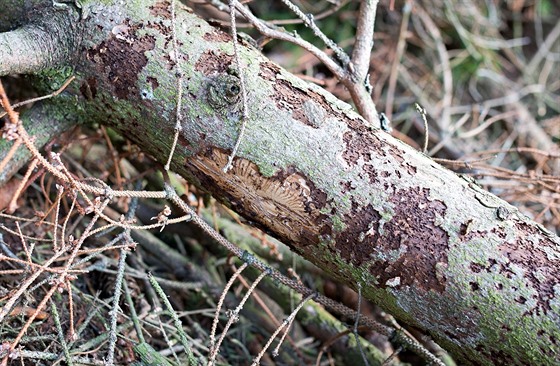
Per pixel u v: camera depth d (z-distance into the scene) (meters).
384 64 1.43
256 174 0.76
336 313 1.04
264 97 0.76
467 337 0.73
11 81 0.96
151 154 0.83
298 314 0.99
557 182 0.97
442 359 0.94
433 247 0.73
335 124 0.76
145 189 1.01
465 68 1.50
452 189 0.75
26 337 0.79
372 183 0.74
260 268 0.80
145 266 0.97
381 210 0.74
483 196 0.75
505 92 1.50
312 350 1.01
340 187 0.74
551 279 0.71
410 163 0.76
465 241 0.72
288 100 0.76
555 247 0.73
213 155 0.77
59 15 0.78
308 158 0.75
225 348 0.97
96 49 0.78
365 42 0.87
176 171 0.82
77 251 0.75
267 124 0.75
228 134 0.75
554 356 0.70
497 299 0.71
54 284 0.75
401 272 0.74
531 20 1.61
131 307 0.84
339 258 0.76
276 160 0.75
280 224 0.77
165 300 0.78
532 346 0.70
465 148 1.37
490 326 0.71
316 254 0.78
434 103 1.46
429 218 0.73
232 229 1.02
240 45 0.79
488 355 0.73
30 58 0.77
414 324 0.77
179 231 1.02
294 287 0.81
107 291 0.91
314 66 1.37
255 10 1.38
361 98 0.88
